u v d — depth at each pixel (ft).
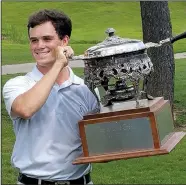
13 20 90.84
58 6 100.89
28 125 9.37
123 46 8.87
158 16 27.63
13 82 9.25
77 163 8.63
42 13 9.18
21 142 9.44
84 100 9.66
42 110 9.39
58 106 9.44
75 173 9.57
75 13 99.09
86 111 9.63
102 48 8.93
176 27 81.20
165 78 28.40
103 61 8.96
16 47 69.77
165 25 27.76
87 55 8.98
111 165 20.88
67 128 9.44
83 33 84.79
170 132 9.78
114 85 9.50
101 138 8.70
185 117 29.99
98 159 8.57
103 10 99.55
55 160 9.36
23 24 88.63
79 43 74.49
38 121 9.37
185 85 39.96
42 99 8.67
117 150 8.67
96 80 9.13
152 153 8.47
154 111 8.66
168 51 28.48
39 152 9.34
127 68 8.91
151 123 8.59
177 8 96.17
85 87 9.75
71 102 9.53
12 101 8.90
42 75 9.50
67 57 8.91
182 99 34.68
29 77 9.52
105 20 94.48
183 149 22.84
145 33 28.07
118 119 8.64
